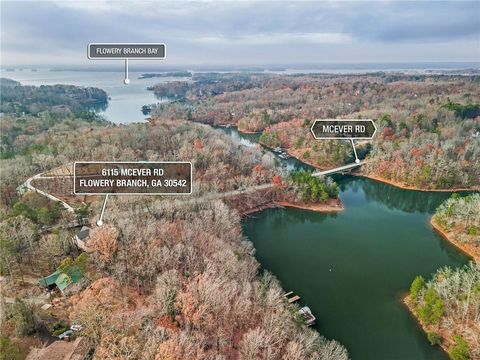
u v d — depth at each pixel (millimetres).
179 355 50406
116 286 71312
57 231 92500
